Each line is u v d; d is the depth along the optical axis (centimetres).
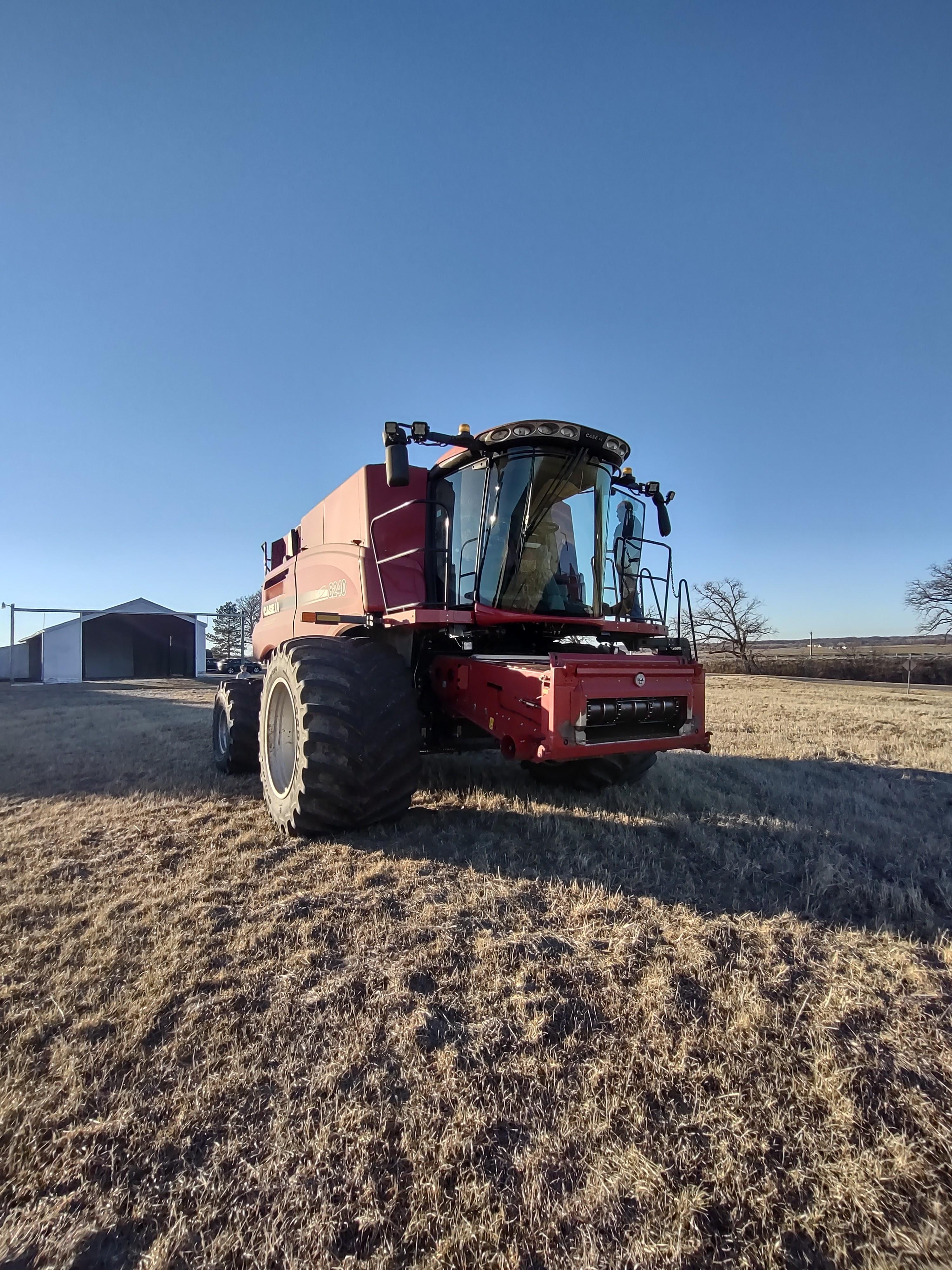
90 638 4112
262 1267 142
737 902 317
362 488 504
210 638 6931
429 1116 181
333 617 447
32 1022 224
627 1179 163
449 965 256
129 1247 148
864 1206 158
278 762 456
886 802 545
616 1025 221
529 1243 148
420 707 488
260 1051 208
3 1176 165
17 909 314
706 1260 145
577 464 479
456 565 489
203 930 288
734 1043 212
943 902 323
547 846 393
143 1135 176
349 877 345
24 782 629
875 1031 221
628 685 398
